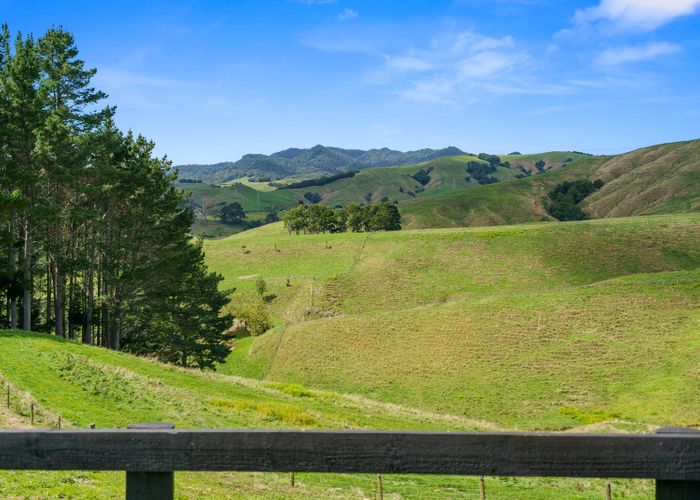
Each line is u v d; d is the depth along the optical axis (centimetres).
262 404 3881
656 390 6003
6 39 5256
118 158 5662
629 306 8081
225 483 1781
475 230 14312
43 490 1171
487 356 7356
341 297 11238
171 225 6112
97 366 3809
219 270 13975
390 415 4569
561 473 384
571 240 12850
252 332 10044
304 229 19350
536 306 8475
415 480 2353
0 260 4772
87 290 5912
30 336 4422
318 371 7738
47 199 5184
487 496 2205
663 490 385
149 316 6191
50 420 2600
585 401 6094
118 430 407
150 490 412
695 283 8469
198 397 3844
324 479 2216
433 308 8994
